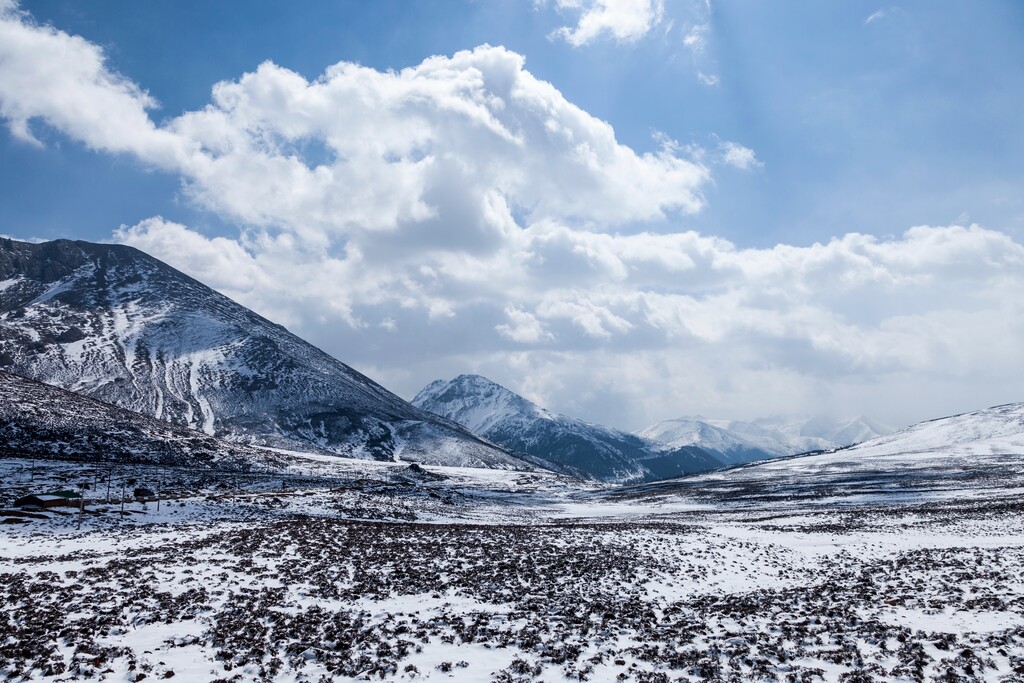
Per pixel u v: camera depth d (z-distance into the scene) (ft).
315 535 147.64
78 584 94.27
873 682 56.59
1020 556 127.34
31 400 445.37
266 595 92.89
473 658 67.21
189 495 227.40
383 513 227.61
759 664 62.90
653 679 59.31
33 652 64.08
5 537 141.79
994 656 63.21
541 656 67.46
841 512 248.93
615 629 79.00
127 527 160.97
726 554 142.51
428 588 102.32
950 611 85.25
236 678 59.47
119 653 64.80
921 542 157.89
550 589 103.86
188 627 75.66
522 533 162.91
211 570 107.86
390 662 64.34
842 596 98.68
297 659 64.64
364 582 105.19
